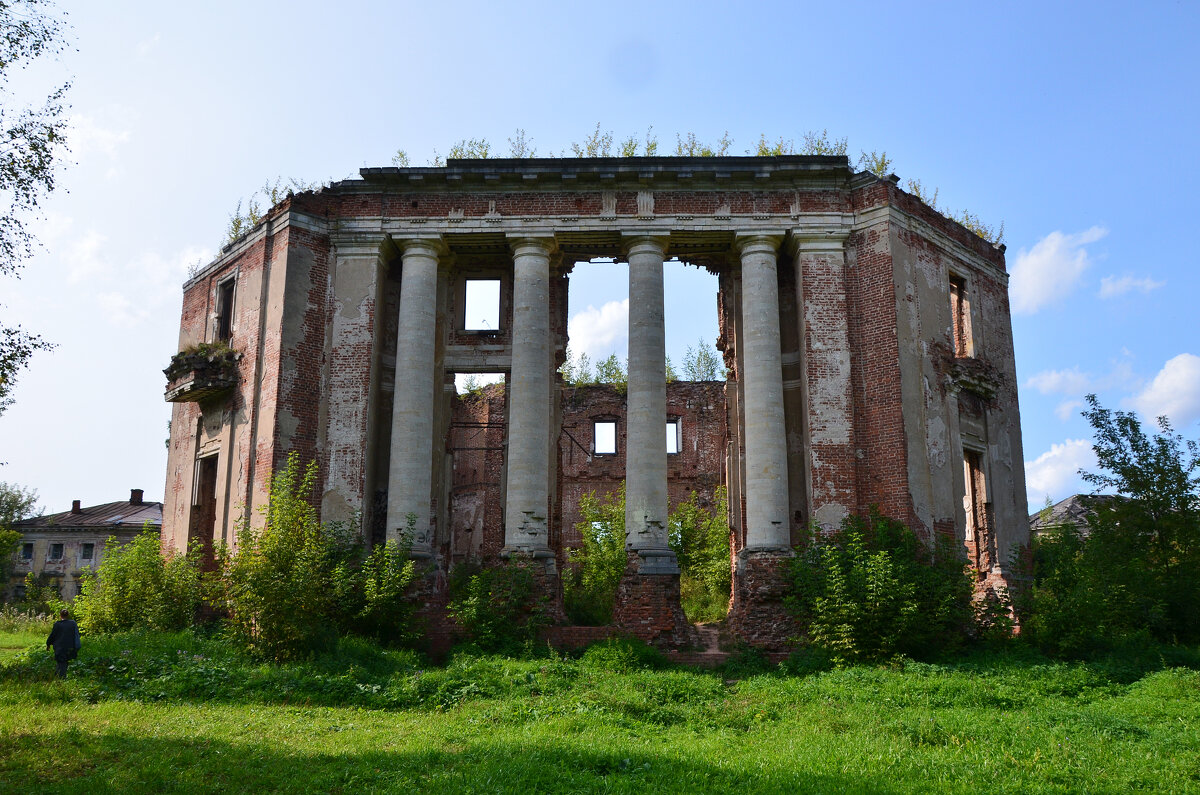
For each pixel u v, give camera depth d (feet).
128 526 157.79
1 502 197.36
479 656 56.85
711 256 74.84
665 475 65.92
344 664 51.11
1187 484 67.56
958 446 67.21
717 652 61.93
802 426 68.64
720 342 78.79
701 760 32.37
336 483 65.62
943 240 71.82
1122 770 30.60
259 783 29.04
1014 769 30.68
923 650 55.98
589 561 90.89
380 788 28.55
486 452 102.99
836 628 55.11
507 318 75.00
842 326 66.64
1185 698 42.65
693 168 68.74
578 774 30.19
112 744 33.27
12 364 40.93
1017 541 72.59
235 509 66.28
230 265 74.79
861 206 68.28
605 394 116.67
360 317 68.44
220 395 71.77
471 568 70.44
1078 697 46.09
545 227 69.21
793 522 67.46
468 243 71.41
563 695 46.73
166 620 62.34
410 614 60.54
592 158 69.41
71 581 157.28
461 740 36.22
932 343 67.51
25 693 43.52
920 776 29.89
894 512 62.54
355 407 66.90
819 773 30.09
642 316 67.72
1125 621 59.62
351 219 69.82
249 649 52.70
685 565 98.22
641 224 68.95
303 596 53.26
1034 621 57.57
